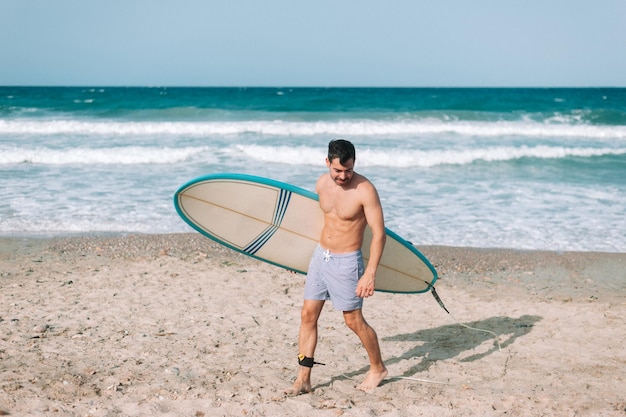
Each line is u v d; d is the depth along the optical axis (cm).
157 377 406
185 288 631
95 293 607
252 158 1462
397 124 2095
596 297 631
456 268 738
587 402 376
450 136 1970
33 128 1936
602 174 1376
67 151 1434
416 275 450
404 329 527
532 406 369
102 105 3036
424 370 434
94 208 994
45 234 852
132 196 1079
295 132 1955
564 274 718
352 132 1995
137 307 566
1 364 421
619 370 432
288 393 382
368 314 567
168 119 2370
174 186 1160
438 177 1313
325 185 364
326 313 565
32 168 1338
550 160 1554
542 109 3191
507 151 1581
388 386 403
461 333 517
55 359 434
